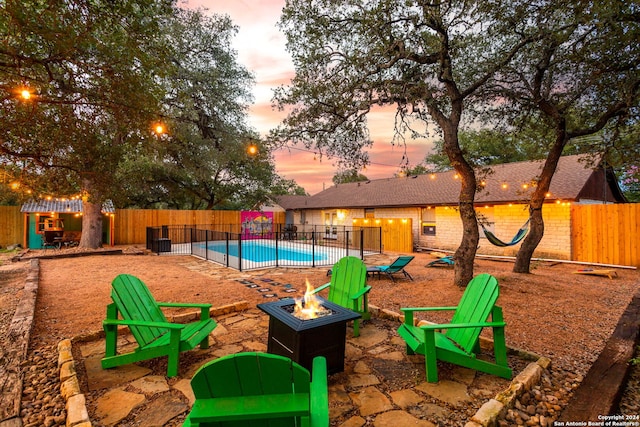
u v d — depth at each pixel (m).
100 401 2.62
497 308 3.18
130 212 16.86
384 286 7.20
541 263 10.45
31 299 5.39
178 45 13.50
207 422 1.46
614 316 4.91
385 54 6.60
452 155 6.92
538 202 8.46
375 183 21.12
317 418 1.59
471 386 2.88
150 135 6.53
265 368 1.52
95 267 9.60
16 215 14.82
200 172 17.61
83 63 4.81
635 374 3.14
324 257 12.77
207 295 6.33
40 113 5.25
